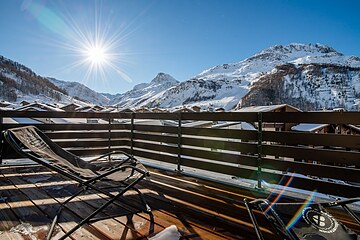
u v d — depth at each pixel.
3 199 2.20
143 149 3.83
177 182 2.80
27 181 2.78
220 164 2.83
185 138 3.21
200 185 2.69
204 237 1.57
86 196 2.32
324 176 2.15
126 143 4.16
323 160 2.17
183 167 3.51
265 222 1.78
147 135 3.76
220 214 1.92
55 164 1.74
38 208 2.01
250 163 2.61
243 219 1.83
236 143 2.74
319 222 1.20
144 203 2.07
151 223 1.77
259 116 2.55
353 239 1.12
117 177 2.01
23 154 1.60
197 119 3.08
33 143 1.95
